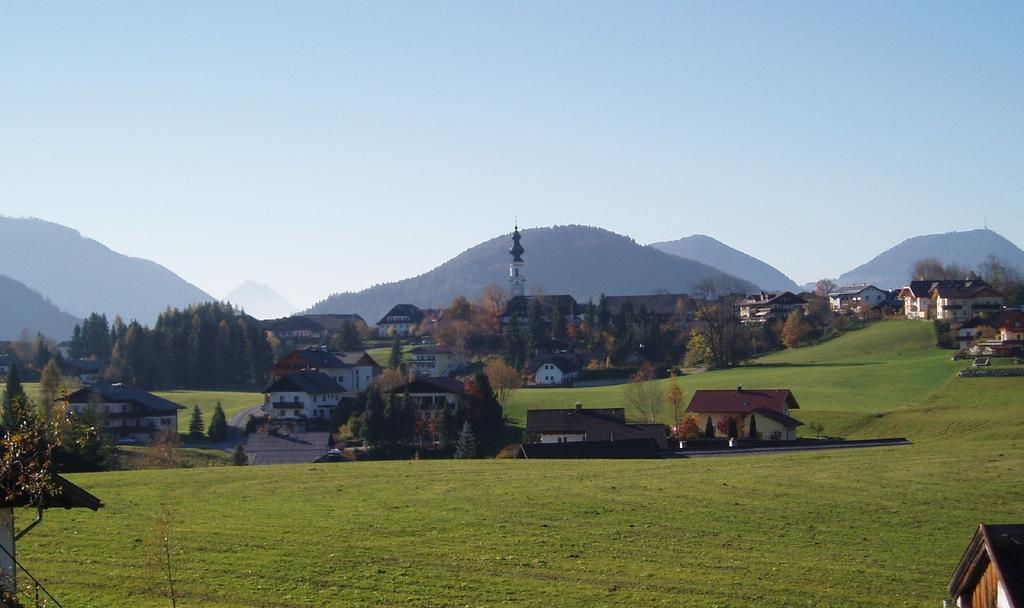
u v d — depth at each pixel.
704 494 54.00
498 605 34.94
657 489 55.47
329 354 188.25
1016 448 70.31
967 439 95.38
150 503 50.66
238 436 137.25
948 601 35.69
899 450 71.56
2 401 105.19
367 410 122.25
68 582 36.31
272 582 36.97
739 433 103.69
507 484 57.25
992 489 54.69
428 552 41.47
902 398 123.88
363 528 45.44
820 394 131.88
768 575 38.97
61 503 27.25
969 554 27.73
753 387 143.12
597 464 67.19
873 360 166.25
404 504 51.00
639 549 42.53
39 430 26.36
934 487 55.53
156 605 33.94
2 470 25.02
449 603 35.09
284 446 112.69
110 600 34.34
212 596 35.22
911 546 43.62
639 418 128.12
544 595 36.12
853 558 41.66
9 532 26.70
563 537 44.34
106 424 126.00
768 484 56.97
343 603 34.81
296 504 50.91
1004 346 149.88
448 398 132.88
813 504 51.44
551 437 99.38
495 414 128.50
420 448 119.06
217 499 52.09
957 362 145.00
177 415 154.12
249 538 43.19
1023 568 25.64
